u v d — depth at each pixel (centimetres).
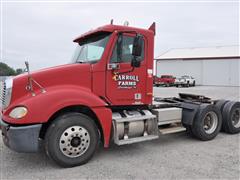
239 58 3625
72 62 498
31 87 386
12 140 364
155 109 530
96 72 435
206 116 576
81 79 425
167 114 532
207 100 672
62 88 405
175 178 359
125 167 401
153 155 461
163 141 566
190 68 4062
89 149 413
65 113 400
